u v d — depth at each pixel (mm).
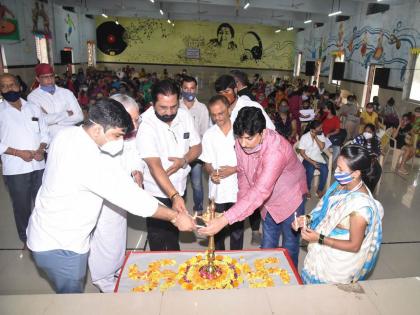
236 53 20484
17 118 2871
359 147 1658
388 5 10164
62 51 13703
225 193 2730
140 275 1725
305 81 17125
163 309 1281
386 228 3820
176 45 20344
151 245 2541
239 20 17781
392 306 1318
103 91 9656
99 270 2238
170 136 2395
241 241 2795
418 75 8969
